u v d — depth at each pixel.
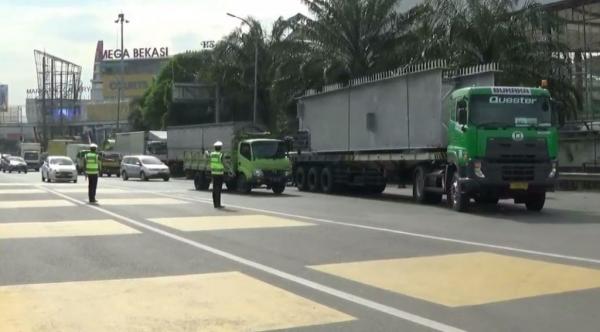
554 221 15.23
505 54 29.44
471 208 18.70
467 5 30.23
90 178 20.78
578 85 33.44
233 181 27.31
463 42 29.89
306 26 38.22
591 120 33.84
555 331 5.87
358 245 11.13
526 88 17.22
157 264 9.30
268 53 50.06
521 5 34.06
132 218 15.67
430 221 15.17
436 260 9.54
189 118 64.94
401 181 22.48
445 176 18.78
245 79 51.88
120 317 6.32
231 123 37.38
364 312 6.55
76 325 6.05
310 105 28.45
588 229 13.55
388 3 36.75
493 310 6.62
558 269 8.76
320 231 13.12
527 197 17.72
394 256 9.94
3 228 13.65
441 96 19.02
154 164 41.22
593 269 8.75
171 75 66.62
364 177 24.64
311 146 28.23
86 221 14.99
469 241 11.62
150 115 68.25
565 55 30.42
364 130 23.81
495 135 16.64
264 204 20.41
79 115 135.25
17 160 61.16
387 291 7.50
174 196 24.11
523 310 6.61
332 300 7.06
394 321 6.21
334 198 23.61
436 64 22.27
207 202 21.03
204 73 54.72
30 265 9.25
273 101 42.81
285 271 8.73
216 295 7.27
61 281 8.09
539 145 16.80
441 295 7.28
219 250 10.59
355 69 36.66
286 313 6.49
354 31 37.00
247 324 6.09
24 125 143.38
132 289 7.59
